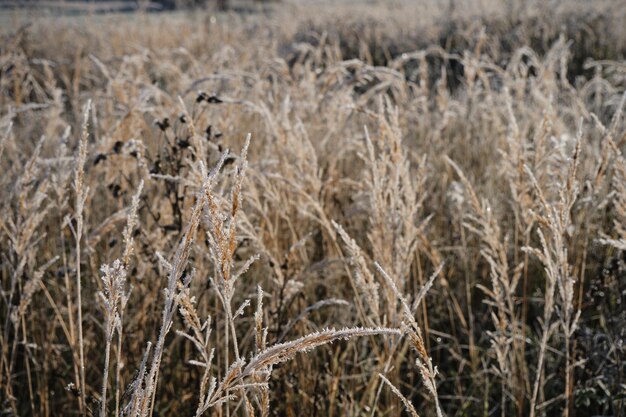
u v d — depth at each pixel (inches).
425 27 442.0
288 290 92.4
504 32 406.0
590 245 126.1
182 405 98.7
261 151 133.1
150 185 114.1
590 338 101.0
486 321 127.0
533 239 136.6
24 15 299.7
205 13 476.1
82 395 71.4
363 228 130.2
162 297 100.1
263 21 430.6
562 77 177.2
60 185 91.1
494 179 154.9
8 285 115.0
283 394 98.5
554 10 424.2
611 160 118.4
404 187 88.7
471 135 177.3
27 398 107.4
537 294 128.9
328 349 105.6
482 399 109.9
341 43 439.2
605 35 400.2
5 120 105.2
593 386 98.7
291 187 103.3
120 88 124.4
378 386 102.3
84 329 109.3
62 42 304.0
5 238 119.3
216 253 56.1
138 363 100.3
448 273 136.6
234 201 56.7
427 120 180.5
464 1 464.4
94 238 96.0
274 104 140.0
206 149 97.6
